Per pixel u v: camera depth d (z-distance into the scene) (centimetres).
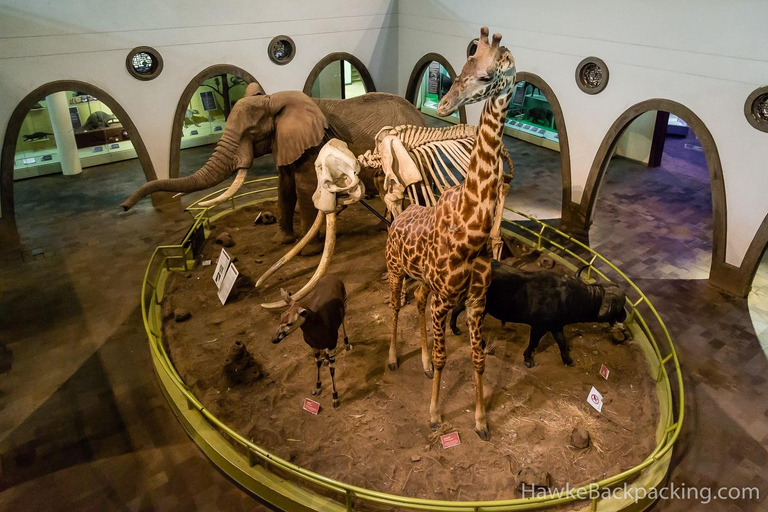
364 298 710
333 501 464
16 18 805
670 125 1310
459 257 436
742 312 706
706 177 1096
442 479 476
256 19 995
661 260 818
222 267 710
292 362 607
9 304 739
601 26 782
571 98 858
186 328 664
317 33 1069
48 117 1135
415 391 566
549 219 948
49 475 511
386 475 481
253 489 485
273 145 740
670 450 503
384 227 873
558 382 578
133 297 752
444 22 1039
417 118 834
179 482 506
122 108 926
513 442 509
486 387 569
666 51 718
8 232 881
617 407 548
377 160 672
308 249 805
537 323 560
